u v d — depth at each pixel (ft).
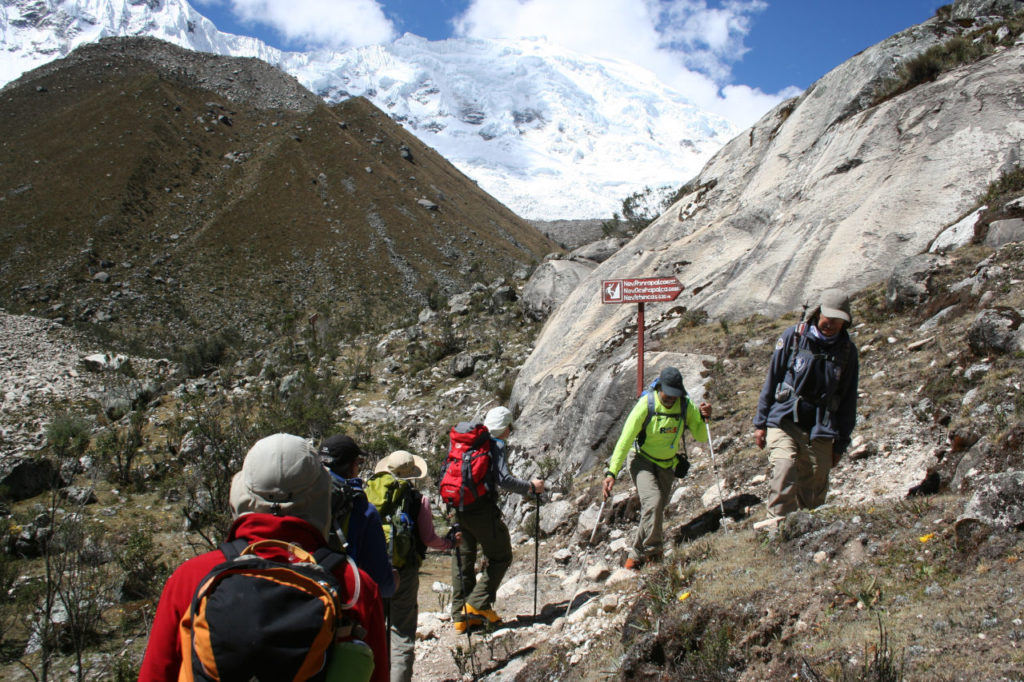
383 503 14.69
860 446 20.35
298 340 140.46
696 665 11.99
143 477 54.24
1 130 399.03
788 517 14.87
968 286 25.72
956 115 35.14
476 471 17.71
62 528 38.73
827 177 38.88
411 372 72.18
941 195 32.94
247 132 462.19
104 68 499.10
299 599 6.37
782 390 16.31
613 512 23.00
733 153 48.60
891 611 11.33
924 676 9.59
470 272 363.97
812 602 12.18
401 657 14.84
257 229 351.87
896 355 24.94
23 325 113.19
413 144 543.80
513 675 15.89
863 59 41.93
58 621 29.22
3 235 295.28
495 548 18.45
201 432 56.54
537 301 74.74
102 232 311.68
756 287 36.29
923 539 12.59
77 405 85.76
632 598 15.71
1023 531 11.61
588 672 14.01
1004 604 10.37
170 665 6.81
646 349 34.47
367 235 372.99
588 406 34.65
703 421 18.35
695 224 46.73
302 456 7.61
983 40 38.42
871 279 32.60
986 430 16.92
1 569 34.19
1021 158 31.94
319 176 419.33
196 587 6.86
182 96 469.16
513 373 59.88
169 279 291.38
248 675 6.01
